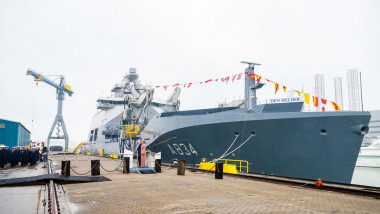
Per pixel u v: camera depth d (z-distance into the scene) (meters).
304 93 15.41
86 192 9.51
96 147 46.53
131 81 43.34
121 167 17.83
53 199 7.56
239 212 6.79
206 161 21.03
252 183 12.70
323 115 15.21
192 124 20.78
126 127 33.34
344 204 8.02
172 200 8.23
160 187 10.84
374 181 34.62
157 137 24.81
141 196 8.84
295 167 16.75
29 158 22.05
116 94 44.84
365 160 36.50
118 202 7.86
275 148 17.19
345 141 15.08
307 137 15.98
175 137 22.77
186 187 10.93
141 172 16.52
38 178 11.63
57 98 68.50
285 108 17.58
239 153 18.83
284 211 6.96
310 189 11.17
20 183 10.84
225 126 18.73
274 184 12.52
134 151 31.78
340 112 14.95
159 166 17.16
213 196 8.99
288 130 16.39
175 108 33.59
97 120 48.66
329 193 10.16
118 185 11.30
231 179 14.13
